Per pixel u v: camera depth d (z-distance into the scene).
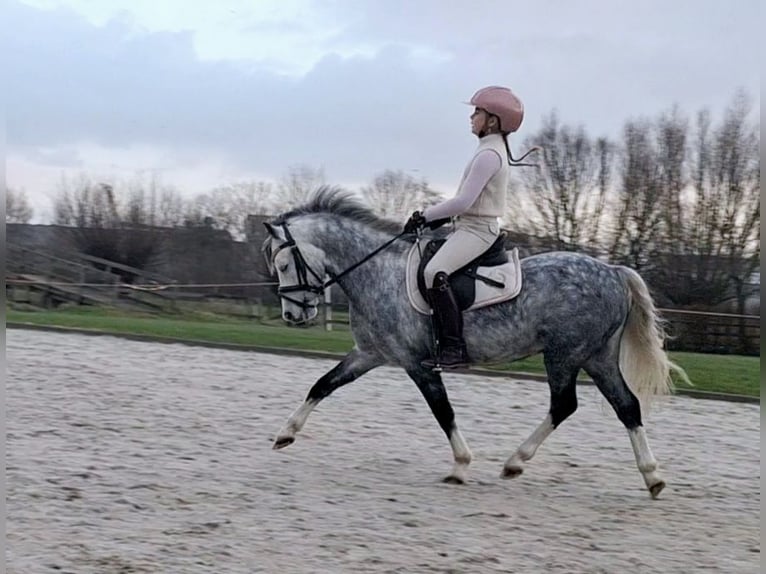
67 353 14.41
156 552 5.36
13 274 28.36
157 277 30.50
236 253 30.73
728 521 6.66
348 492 6.98
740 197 26.53
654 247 29.33
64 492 6.53
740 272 26.38
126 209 30.55
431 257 7.29
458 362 7.17
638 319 7.36
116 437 8.57
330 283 7.57
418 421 10.09
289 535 5.80
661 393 7.39
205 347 16.34
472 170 7.16
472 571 5.28
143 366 13.38
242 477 7.28
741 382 14.44
